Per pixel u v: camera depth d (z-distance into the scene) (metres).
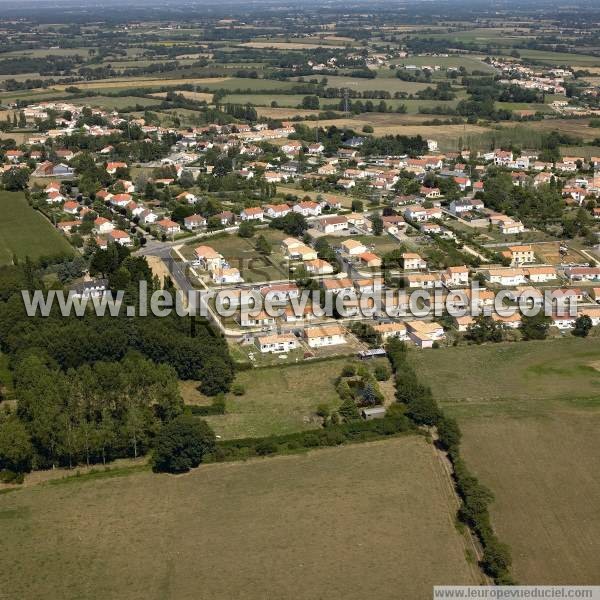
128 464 174.62
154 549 146.25
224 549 145.75
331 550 144.75
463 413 192.75
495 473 166.88
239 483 166.00
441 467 170.38
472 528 149.88
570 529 149.00
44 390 182.00
